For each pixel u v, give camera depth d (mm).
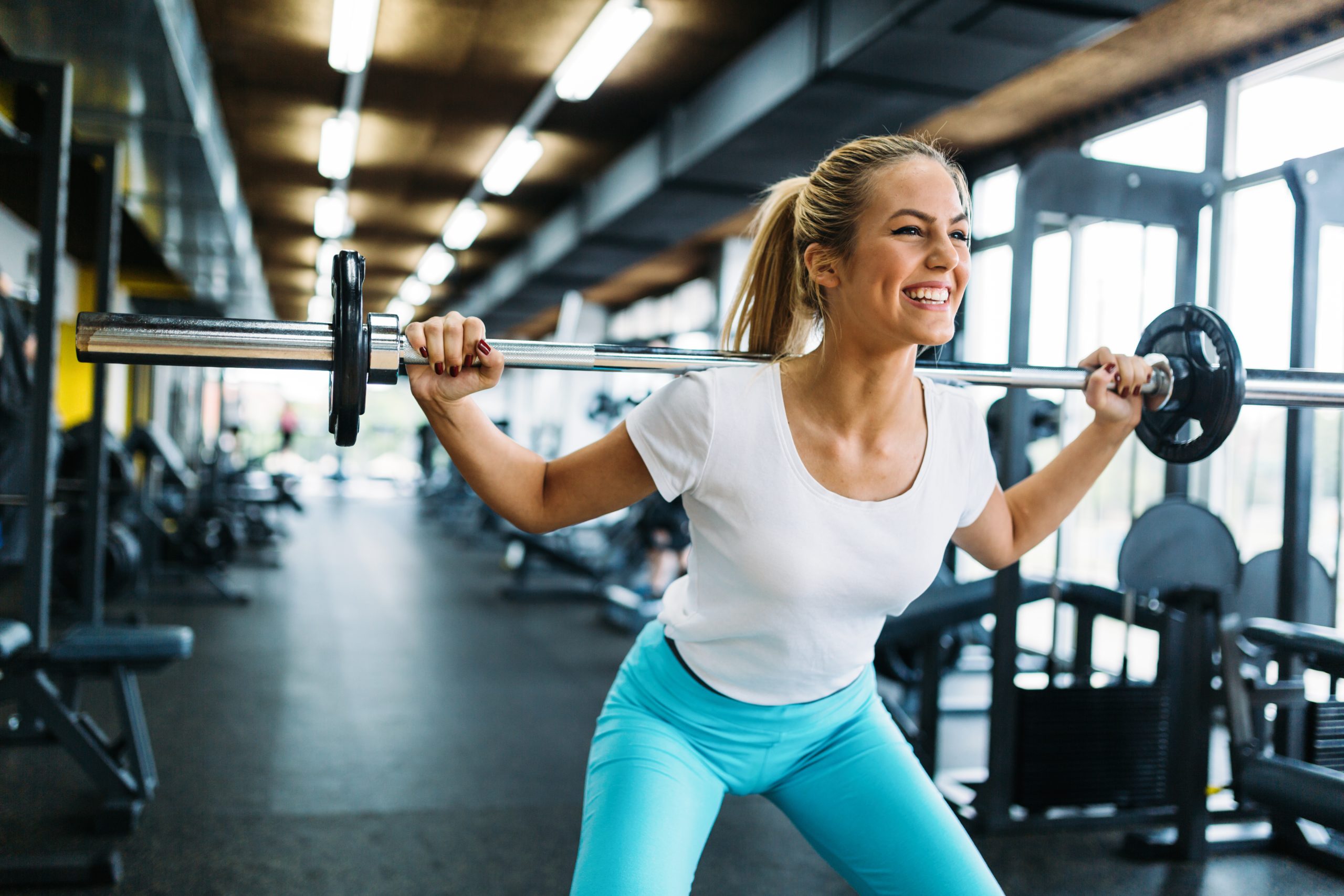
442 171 7133
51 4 3135
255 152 6758
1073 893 2223
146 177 5395
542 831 2430
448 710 3541
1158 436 1260
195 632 4738
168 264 8578
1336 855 2367
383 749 3061
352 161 6949
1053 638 3430
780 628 976
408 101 5672
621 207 6238
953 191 926
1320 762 1861
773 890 2172
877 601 990
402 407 18469
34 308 3211
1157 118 4137
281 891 2059
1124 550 2404
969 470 1039
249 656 4289
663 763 960
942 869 944
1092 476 1188
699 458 950
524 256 9289
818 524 949
